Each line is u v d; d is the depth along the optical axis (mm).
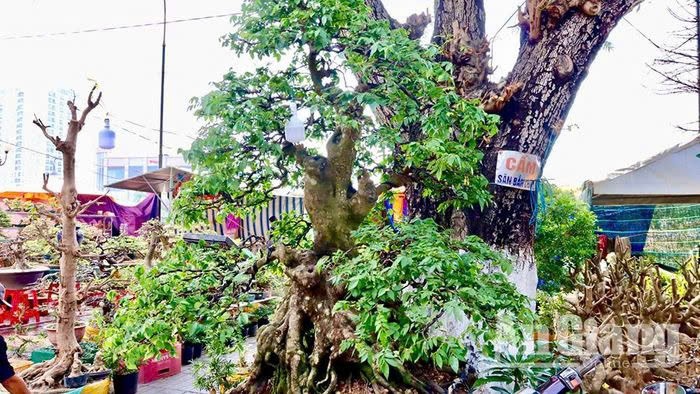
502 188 4320
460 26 4445
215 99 3242
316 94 3414
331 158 3709
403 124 3768
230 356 6785
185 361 7512
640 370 4355
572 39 4266
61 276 5734
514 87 4176
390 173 3861
